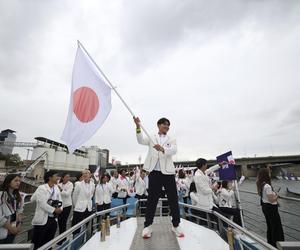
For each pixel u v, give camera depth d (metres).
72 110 4.04
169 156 4.02
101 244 3.40
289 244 1.91
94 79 4.35
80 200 6.88
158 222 4.81
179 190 10.71
